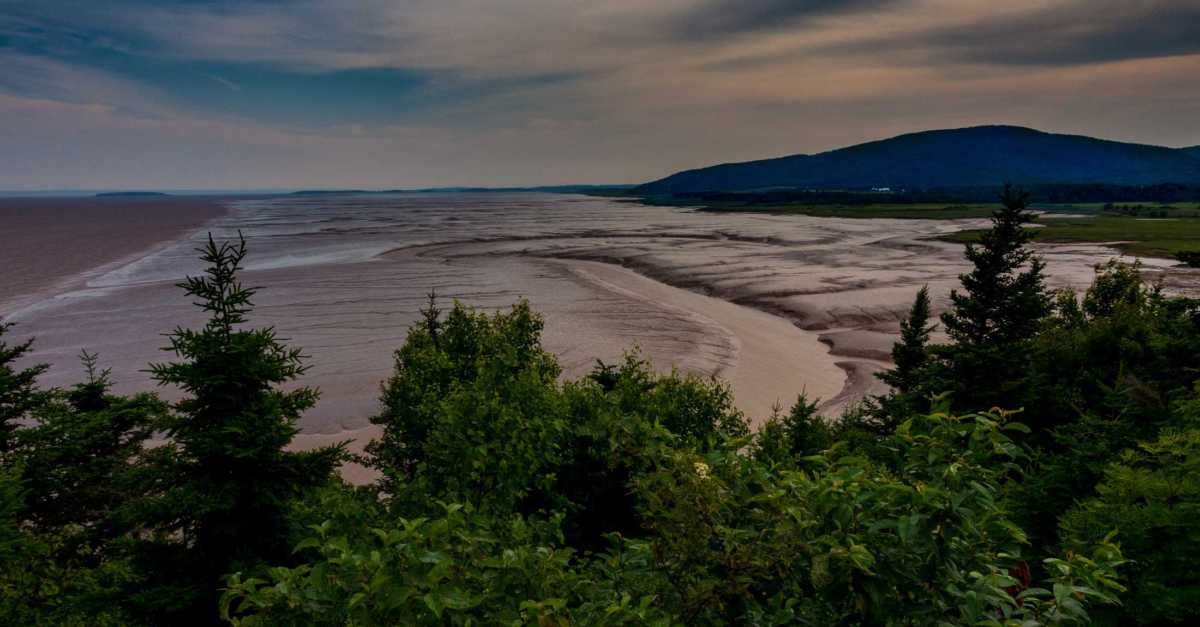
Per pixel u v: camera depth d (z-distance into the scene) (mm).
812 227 186875
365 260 107125
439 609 3781
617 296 73438
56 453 14000
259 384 12266
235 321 12102
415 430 17266
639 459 6113
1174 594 6230
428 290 75688
